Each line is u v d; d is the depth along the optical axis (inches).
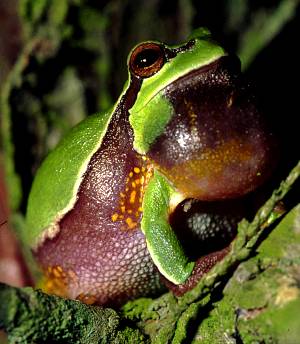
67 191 5.7
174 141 5.3
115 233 5.7
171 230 5.4
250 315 4.9
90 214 5.7
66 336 5.1
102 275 5.7
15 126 7.3
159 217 5.4
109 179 5.6
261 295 4.9
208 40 5.4
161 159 5.4
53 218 5.8
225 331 5.0
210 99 5.3
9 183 7.3
